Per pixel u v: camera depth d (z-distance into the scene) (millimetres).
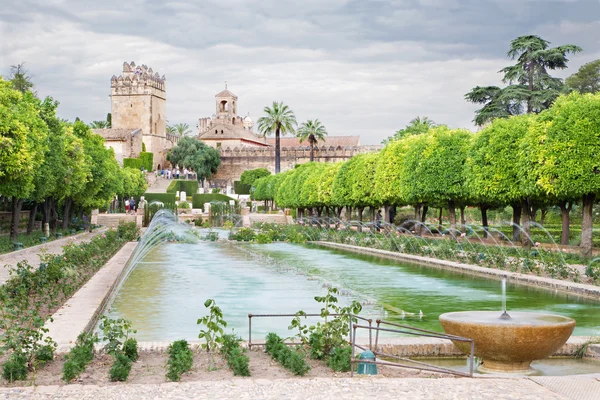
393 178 42375
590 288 17188
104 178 46938
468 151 33875
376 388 7473
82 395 7180
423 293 18359
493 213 58156
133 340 9492
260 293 18391
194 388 7492
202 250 37438
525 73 49469
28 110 30031
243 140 130375
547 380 7875
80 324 11695
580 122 25328
